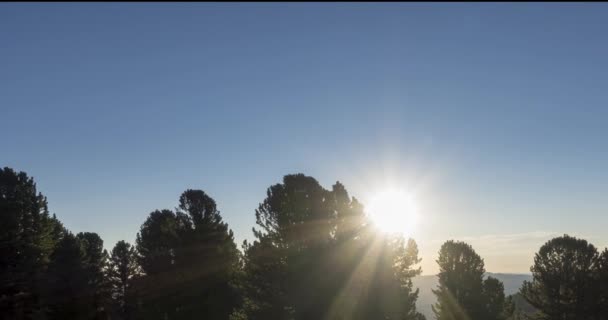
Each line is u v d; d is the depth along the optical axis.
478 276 55.19
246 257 34.25
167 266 44.47
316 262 31.52
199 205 45.16
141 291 47.00
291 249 31.80
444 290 55.47
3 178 45.66
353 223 32.59
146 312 45.06
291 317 32.59
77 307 54.38
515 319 60.56
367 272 32.09
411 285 33.81
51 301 51.81
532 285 56.47
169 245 45.19
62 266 54.69
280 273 32.47
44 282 50.19
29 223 46.88
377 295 31.97
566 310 52.78
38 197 48.25
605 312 51.97
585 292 52.31
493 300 54.53
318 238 32.03
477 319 53.50
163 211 55.28
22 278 44.59
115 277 69.06
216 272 44.16
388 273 32.47
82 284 55.50
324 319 31.39
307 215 31.91
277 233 33.09
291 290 31.86
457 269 55.25
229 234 46.19
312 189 32.50
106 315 60.97
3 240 43.62
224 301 43.81
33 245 46.19
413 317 35.03
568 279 52.78
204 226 44.47
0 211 43.81
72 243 56.75
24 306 45.69
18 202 45.44
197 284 43.66
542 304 55.12
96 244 72.88
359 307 31.66
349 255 31.89
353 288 31.78
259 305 33.62
